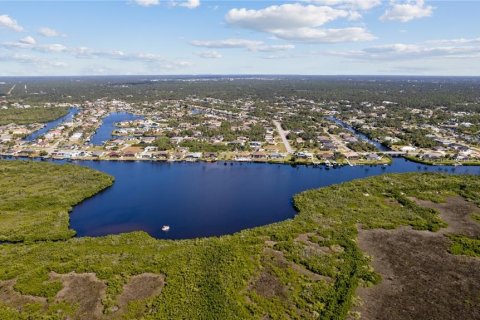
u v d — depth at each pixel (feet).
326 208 459.73
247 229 403.34
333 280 305.53
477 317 266.77
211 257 333.21
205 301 271.08
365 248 363.76
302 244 364.99
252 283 299.17
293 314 260.83
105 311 261.24
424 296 289.74
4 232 382.42
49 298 273.33
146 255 338.34
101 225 429.38
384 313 268.41
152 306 268.00
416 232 400.06
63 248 352.08
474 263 339.36
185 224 433.89
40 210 451.12
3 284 292.61
